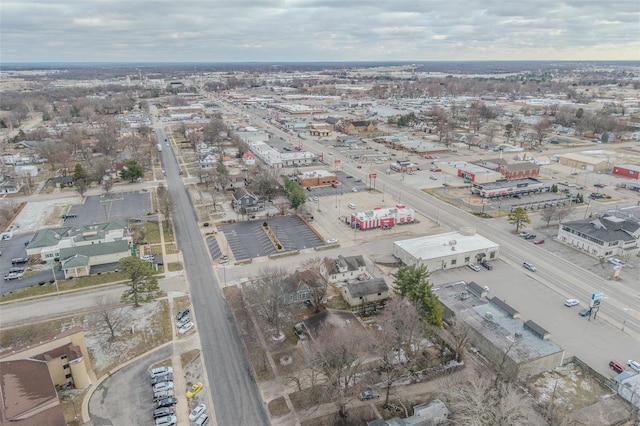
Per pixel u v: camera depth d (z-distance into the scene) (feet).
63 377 207.62
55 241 347.15
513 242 367.66
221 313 266.98
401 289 255.91
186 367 221.66
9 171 578.66
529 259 337.72
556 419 181.06
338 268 304.91
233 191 492.13
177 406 197.06
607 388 209.05
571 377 216.54
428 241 342.85
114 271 316.60
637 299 283.59
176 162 632.38
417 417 182.60
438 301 252.21
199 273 314.55
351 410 194.59
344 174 572.92
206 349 235.20
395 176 563.89
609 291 292.61
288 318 260.83
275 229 392.06
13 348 224.74
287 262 329.11
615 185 524.93
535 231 391.24
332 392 202.08
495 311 256.11
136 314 265.54
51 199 479.41
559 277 310.45
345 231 388.16
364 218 389.39
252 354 231.09
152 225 401.49
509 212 435.53
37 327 253.44
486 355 230.27
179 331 248.73
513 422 169.99
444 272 318.65
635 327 254.88
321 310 268.41
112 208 449.06
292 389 207.82
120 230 367.25
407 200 470.80
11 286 299.17
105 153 645.10
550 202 462.19
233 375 216.54
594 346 238.07
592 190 506.48
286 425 187.11
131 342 240.73
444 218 419.95
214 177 524.11
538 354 217.56
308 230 390.63
